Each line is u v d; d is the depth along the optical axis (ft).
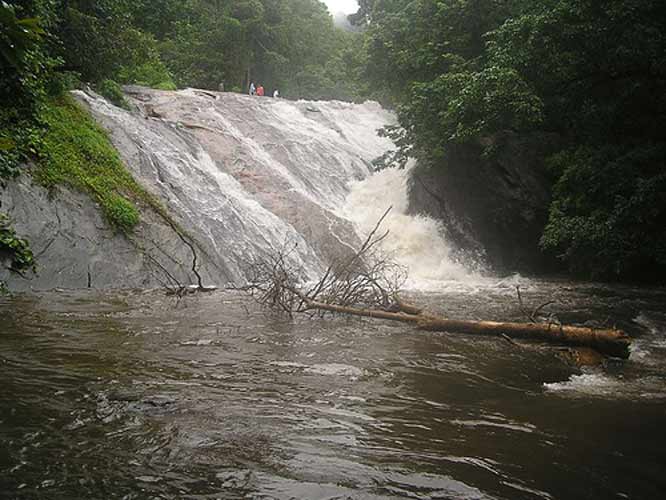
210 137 61.36
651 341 28.45
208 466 12.18
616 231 39.60
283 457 12.82
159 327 26.00
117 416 14.78
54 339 22.63
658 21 38.88
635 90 41.83
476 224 61.82
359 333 27.20
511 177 58.23
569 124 52.19
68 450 12.61
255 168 59.00
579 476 12.48
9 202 33.09
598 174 42.52
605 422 15.99
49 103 42.42
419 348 24.59
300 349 23.53
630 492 11.80
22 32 9.50
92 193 37.86
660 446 14.30
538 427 15.51
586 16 39.47
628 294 44.91
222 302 33.22
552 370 21.75
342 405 16.75
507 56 43.98
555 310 36.42
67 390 16.62
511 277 56.03
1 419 14.16
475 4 59.26
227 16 135.54
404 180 68.28
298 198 56.08
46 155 37.11
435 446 13.93
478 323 27.35
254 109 78.84
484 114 47.83
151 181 45.16
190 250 40.55
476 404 17.44
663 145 41.50
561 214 45.27
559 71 44.01
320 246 51.83
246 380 18.74
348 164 73.56
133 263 37.27
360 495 11.21
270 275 34.27
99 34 54.19
